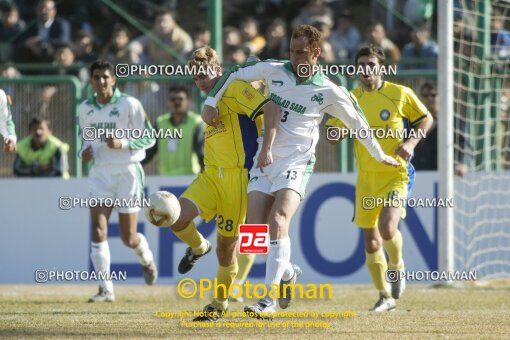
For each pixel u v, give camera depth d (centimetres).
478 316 2134
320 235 3256
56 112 3409
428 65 3869
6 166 3441
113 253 3281
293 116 1847
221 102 1891
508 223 3291
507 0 3441
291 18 4994
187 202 1884
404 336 1706
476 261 3284
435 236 3216
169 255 3269
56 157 3359
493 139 3419
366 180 2328
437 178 3225
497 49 3466
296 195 1825
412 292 2891
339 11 4850
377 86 2320
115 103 2591
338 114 1898
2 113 2439
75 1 4825
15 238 3328
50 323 1950
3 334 1730
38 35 4481
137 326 1877
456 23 3300
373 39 4100
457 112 3394
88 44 4262
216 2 3412
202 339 1645
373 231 2333
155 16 4881
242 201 1894
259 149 1883
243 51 3981
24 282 3325
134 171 2634
